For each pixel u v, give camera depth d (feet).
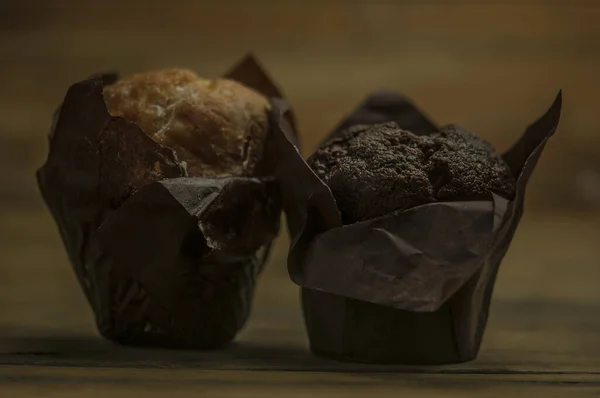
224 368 1.75
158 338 1.83
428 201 1.73
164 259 1.76
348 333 1.77
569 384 1.71
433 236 1.70
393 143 1.79
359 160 1.77
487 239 1.70
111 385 1.69
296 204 1.77
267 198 1.81
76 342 1.87
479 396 1.67
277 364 1.77
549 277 2.31
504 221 1.71
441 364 1.77
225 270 1.81
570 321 2.02
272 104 1.88
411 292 1.70
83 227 1.81
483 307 1.79
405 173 1.74
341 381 1.71
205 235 1.75
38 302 2.11
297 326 2.00
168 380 1.70
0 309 2.07
